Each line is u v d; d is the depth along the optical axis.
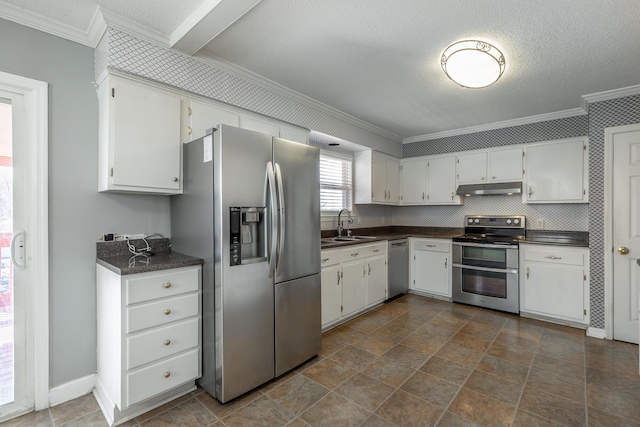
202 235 2.06
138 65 2.01
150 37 2.05
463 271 3.94
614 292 2.89
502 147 3.98
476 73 2.30
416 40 2.13
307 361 2.48
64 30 1.98
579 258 3.15
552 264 3.30
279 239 2.16
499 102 3.30
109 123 1.92
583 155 3.43
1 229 1.85
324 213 4.07
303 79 2.73
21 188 1.89
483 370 2.33
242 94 2.61
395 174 4.80
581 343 2.80
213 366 1.98
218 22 1.86
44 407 1.91
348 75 2.66
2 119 1.84
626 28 1.97
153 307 1.83
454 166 4.37
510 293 3.57
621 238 2.88
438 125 4.16
